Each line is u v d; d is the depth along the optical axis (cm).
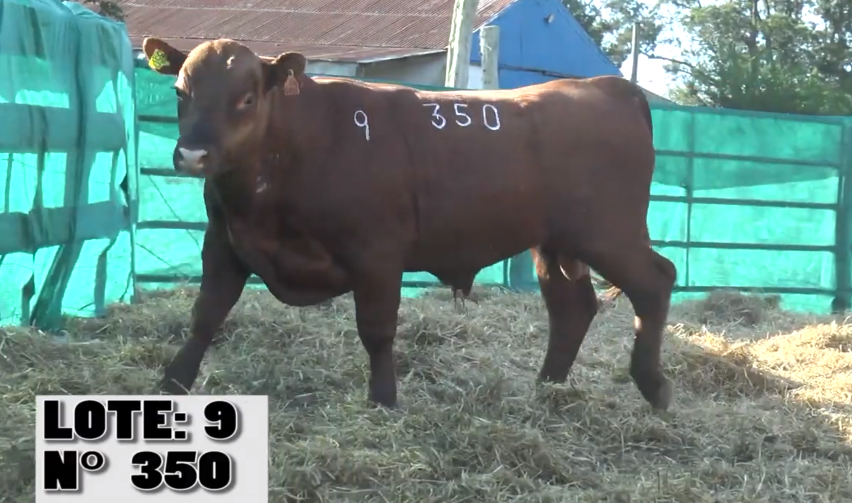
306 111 438
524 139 488
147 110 770
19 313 572
